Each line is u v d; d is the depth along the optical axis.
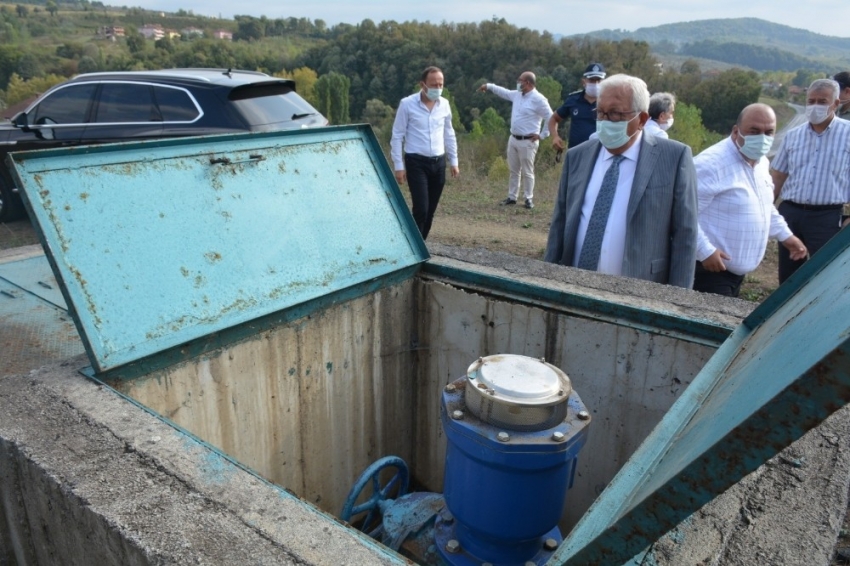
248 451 2.40
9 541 1.79
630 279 2.75
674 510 0.90
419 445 3.22
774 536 1.32
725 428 0.89
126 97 6.36
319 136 2.86
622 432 2.53
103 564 1.38
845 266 1.38
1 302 2.83
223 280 2.23
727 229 3.63
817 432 1.68
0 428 1.62
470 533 1.92
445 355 2.97
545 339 2.64
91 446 1.56
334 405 2.73
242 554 1.22
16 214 7.31
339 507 2.89
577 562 1.05
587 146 3.27
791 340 1.16
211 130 6.00
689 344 2.29
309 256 2.54
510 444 1.67
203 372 2.16
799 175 4.52
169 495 1.39
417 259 2.93
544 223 8.62
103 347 1.87
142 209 2.13
